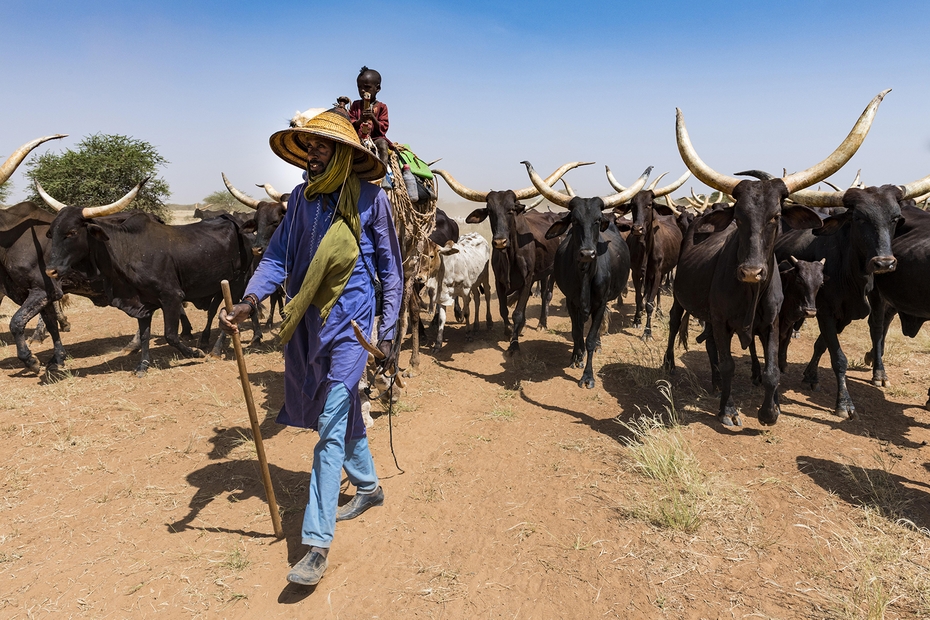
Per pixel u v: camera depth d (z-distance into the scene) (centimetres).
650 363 714
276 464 445
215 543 342
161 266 700
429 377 675
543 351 797
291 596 298
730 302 486
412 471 434
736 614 280
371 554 333
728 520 362
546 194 696
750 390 612
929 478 419
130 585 307
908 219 566
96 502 391
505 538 347
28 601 296
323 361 312
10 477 427
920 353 751
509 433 509
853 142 423
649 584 302
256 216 752
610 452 463
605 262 645
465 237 852
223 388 632
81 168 1931
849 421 529
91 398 598
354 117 481
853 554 324
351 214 304
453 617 283
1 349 826
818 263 535
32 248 681
